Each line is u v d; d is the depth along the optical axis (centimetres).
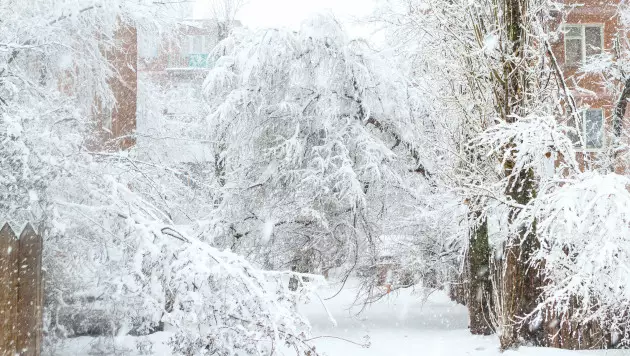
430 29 1462
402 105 1669
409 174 1722
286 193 1662
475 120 1315
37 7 1133
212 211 1672
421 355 1146
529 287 1152
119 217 848
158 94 2347
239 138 1705
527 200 1151
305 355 786
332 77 1652
